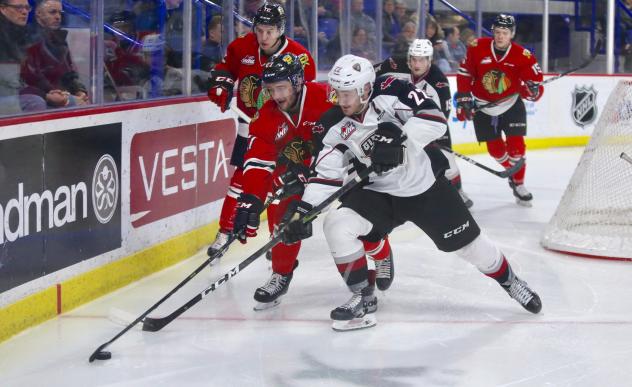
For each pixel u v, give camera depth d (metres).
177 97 5.59
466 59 7.29
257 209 4.00
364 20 8.67
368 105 3.63
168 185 5.29
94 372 3.44
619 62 11.73
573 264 5.28
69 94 4.46
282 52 4.82
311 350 3.71
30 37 4.20
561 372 3.44
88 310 4.31
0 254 3.78
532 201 7.54
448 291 4.65
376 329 3.99
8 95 4.08
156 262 5.12
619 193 5.51
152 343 3.79
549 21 11.75
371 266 5.17
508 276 4.14
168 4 5.51
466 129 10.35
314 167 3.77
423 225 3.91
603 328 4.02
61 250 4.23
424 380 3.35
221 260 5.39
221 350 3.70
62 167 4.21
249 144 4.09
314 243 5.86
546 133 10.97
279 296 4.34
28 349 3.71
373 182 3.86
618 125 5.61
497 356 3.63
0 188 3.77
